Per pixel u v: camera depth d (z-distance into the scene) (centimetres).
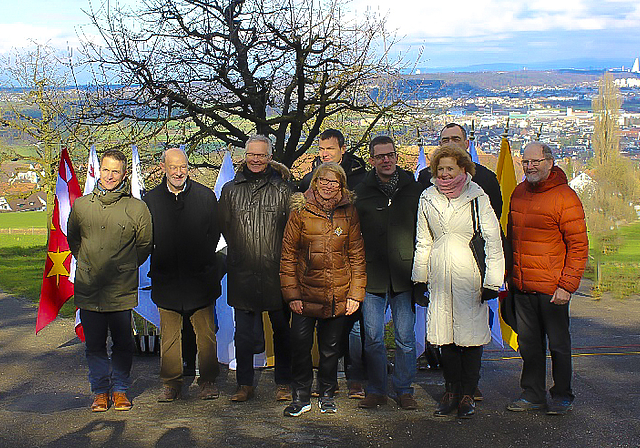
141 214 497
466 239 464
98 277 494
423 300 489
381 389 509
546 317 481
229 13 1280
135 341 711
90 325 500
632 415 484
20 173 2319
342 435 443
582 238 468
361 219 503
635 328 1046
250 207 515
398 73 1318
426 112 1303
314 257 479
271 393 561
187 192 513
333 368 498
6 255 2388
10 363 694
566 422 467
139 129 1249
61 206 680
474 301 464
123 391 511
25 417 493
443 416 480
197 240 514
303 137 1465
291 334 493
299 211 482
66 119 1248
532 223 477
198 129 1286
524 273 482
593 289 1559
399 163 1191
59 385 601
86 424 471
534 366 492
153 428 459
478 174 525
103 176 492
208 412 500
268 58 1319
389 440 434
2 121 2059
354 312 502
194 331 570
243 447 422
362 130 1317
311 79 1293
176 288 518
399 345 504
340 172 476
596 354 759
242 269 518
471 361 473
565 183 477
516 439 434
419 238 483
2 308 1119
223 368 661
